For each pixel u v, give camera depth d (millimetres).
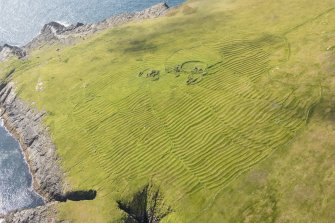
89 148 58031
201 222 43875
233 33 71438
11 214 52938
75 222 48531
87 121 62562
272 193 43625
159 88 63750
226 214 43562
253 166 47250
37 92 72500
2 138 68312
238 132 52250
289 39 65125
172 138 54781
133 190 49875
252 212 42688
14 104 73375
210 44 70562
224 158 49562
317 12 69312
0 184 59500
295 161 45906
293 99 53594
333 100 51344
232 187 45875
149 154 53688
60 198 54594
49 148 61156
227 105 56656
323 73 55906
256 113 53844
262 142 49656
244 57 64875
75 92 69188
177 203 46719
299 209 41281
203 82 62312
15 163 62750
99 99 65875
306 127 49375
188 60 68062
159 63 69500
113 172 53188
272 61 61719
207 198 45875
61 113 66062
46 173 58281
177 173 49906
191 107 58406
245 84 59219
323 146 46281
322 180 42938
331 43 60625
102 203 49531
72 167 56500
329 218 39625
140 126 58281
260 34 68875
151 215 48250
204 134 53625
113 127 59781
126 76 68750
